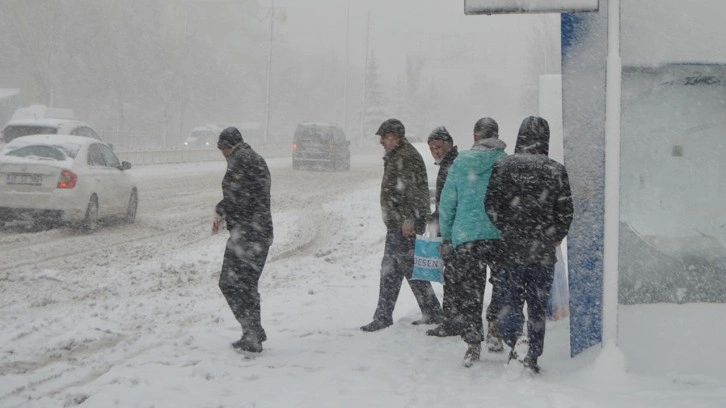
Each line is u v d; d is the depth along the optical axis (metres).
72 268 12.34
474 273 7.22
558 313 9.04
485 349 7.73
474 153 7.38
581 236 7.35
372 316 9.59
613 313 6.61
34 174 15.73
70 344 8.05
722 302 9.38
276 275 12.52
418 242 8.69
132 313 9.43
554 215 6.70
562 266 9.15
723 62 8.52
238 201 7.58
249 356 7.55
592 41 7.29
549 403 5.89
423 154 24.47
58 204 15.69
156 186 29.41
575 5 6.94
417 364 7.25
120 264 12.83
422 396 6.18
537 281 6.77
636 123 9.38
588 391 6.16
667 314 8.80
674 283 9.41
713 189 9.40
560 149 11.77
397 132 8.64
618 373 6.51
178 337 8.27
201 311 9.66
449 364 7.23
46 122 24.25
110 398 6.11
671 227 9.42
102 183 16.91
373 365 7.21
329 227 18.80
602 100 7.28
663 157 9.40
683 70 9.07
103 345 8.06
